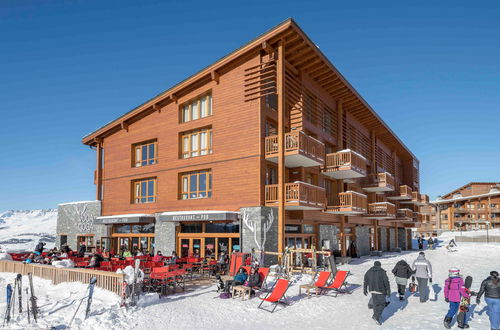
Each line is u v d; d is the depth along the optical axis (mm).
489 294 8133
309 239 21531
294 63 20609
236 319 9984
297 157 18312
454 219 82188
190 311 10523
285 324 9633
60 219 30141
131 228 24469
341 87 23844
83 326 9367
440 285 14828
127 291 10938
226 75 20312
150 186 24203
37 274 15961
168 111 23328
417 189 46469
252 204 18141
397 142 37062
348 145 27000
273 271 15844
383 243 35875
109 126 26688
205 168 20625
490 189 79000
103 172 27375
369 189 30172
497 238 49000
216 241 19359
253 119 18797
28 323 9672
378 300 9406
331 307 11227
